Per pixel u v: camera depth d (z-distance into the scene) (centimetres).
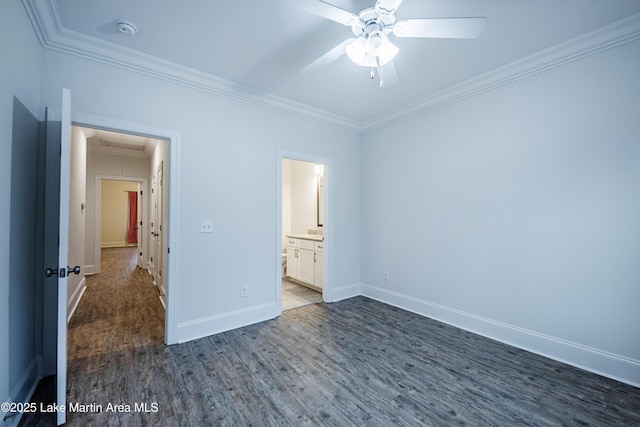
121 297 390
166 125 249
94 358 225
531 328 242
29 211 181
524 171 247
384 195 375
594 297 211
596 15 186
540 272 238
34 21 175
